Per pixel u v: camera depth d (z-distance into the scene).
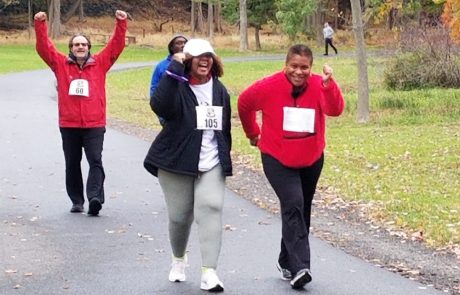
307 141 6.70
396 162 15.11
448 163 14.91
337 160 15.34
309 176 6.87
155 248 8.17
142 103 28.00
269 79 6.74
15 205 10.25
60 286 6.81
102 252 7.98
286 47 64.12
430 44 27.41
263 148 6.80
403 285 7.02
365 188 12.35
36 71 39.47
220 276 7.19
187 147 6.60
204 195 6.60
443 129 20.12
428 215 10.30
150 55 56.47
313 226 9.59
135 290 6.70
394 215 10.30
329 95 6.64
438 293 6.79
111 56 9.90
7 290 6.68
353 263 7.79
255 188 12.10
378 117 22.59
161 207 10.28
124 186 11.71
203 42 6.60
